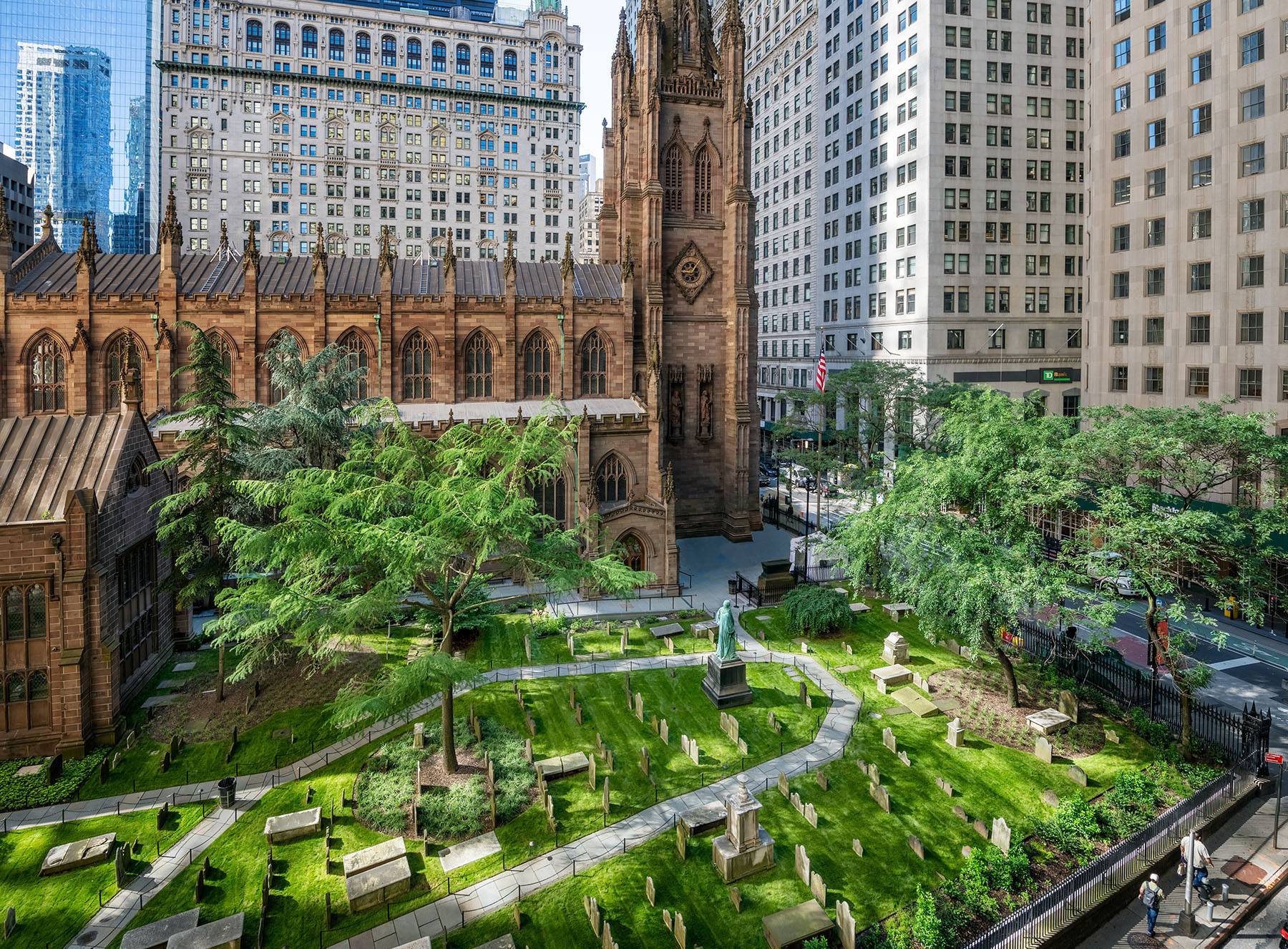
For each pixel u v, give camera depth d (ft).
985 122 262.26
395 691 85.92
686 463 218.18
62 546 96.53
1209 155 162.09
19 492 101.81
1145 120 177.47
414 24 505.25
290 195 481.87
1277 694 119.65
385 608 91.20
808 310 363.15
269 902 73.26
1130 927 73.36
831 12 320.50
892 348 283.79
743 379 214.48
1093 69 193.16
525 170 534.37
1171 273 171.73
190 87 458.50
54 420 111.65
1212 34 160.15
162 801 89.86
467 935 69.67
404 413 180.96
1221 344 160.04
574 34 541.34
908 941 67.97
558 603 161.07
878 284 291.99
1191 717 103.60
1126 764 97.66
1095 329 195.11
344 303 181.27
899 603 161.38
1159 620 109.60
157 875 77.05
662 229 209.67
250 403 140.36
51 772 92.84
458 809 87.04
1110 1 186.50
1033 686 120.57
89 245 168.14
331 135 487.20
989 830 84.69
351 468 115.65
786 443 363.35
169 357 169.68
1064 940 70.28
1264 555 96.94
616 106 223.92
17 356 167.12
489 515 90.94
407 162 507.71
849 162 310.45
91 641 99.91
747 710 114.73
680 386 215.72
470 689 120.57
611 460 179.22
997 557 102.17
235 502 118.32
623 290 201.87
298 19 478.59
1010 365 270.26
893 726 108.99
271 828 82.69
